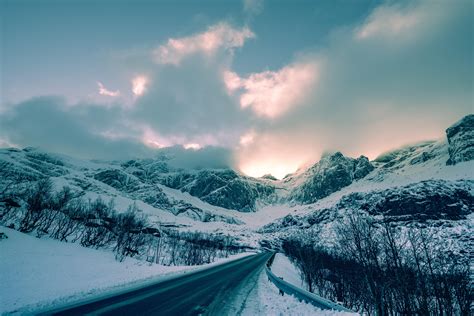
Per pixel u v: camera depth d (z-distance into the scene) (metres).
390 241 18.56
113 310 8.96
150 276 19.73
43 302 9.43
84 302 9.91
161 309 9.62
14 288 11.30
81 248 32.84
